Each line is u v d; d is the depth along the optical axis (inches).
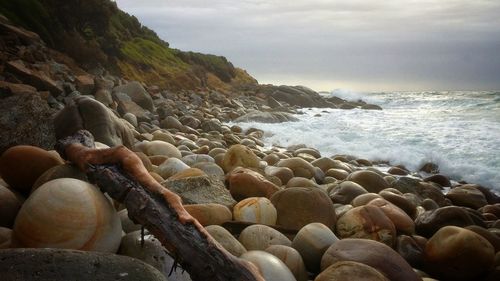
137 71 1139.9
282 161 284.8
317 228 141.3
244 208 162.7
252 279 82.0
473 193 274.7
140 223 90.6
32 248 82.5
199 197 168.7
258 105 1224.8
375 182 262.8
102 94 516.7
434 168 394.3
